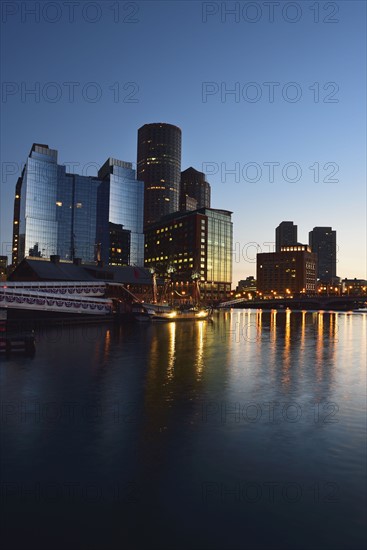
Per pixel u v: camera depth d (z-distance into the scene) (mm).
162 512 10305
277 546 8984
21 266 91375
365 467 12945
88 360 33312
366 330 76562
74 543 9117
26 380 25203
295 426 16797
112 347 42219
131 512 10305
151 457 13555
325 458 13609
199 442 14922
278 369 30328
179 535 9375
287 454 13906
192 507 10539
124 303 83125
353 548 8922
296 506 10594
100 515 10180
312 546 8992
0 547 8984
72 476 12188
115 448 14297
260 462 13242
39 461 13203
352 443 14953
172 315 91750
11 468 12711
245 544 9055
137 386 23859
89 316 74875
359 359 36219
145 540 9211
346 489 11516
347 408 19484
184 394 22031
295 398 21375
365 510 10445
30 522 9891
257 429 16391
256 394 22188
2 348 36375
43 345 43000
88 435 15531
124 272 111875
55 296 66312
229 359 35188
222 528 9648
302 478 12172
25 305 61281
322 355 38906
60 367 29891
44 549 8914
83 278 94812
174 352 39031
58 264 96375
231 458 13531
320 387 24078
